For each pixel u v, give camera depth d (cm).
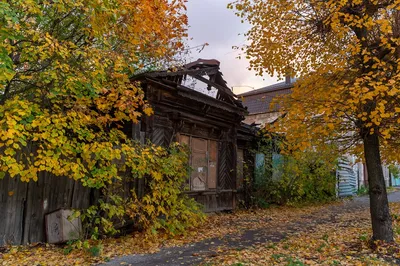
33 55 503
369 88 530
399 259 534
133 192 695
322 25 662
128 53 737
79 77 547
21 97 591
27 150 582
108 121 664
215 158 1105
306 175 1422
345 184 1952
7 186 572
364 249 595
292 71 739
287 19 689
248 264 501
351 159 2088
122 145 621
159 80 853
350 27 620
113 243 643
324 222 980
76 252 570
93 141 631
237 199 1248
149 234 679
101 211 683
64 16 611
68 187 654
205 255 577
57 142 512
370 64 589
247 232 806
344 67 601
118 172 711
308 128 625
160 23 816
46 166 521
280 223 955
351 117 637
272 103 689
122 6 603
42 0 530
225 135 1149
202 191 1000
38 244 596
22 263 498
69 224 607
